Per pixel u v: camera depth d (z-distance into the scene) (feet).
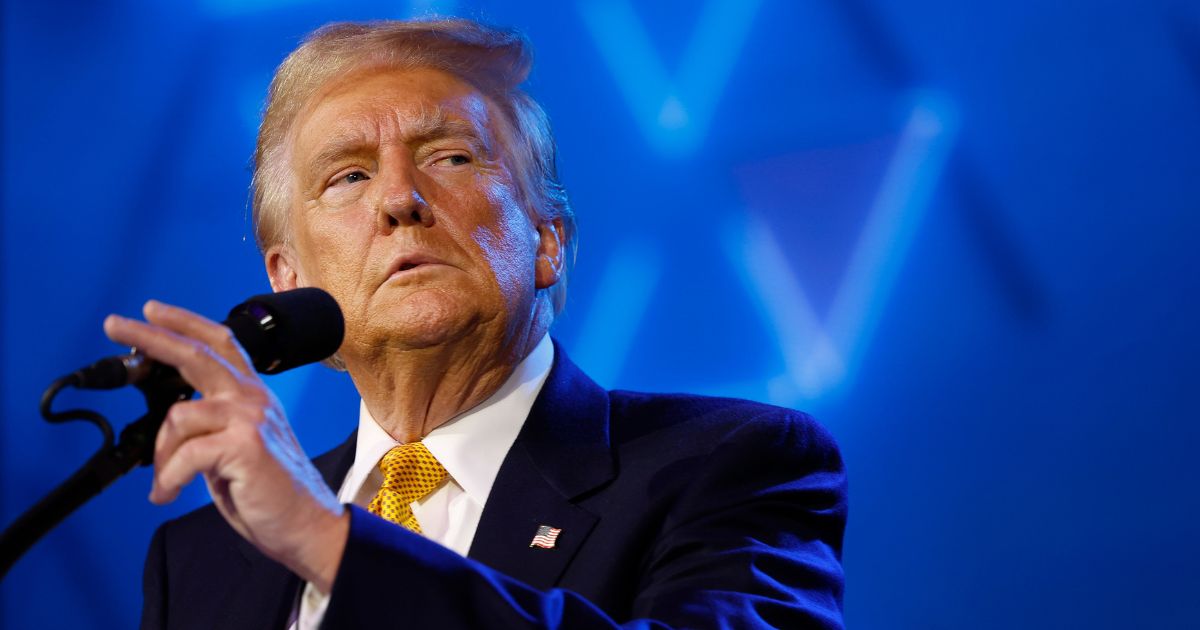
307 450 41.47
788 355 38.93
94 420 11.53
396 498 18.49
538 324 20.17
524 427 18.79
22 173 45.14
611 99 41.57
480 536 17.40
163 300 44.14
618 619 16.60
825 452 18.80
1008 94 38.32
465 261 18.66
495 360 19.08
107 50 45.55
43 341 44.45
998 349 37.37
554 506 17.61
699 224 40.27
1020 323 37.35
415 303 18.21
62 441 43.96
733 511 17.17
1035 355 37.04
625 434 18.90
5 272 44.70
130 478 42.80
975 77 38.65
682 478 17.57
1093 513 35.86
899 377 38.04
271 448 12.12
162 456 11.76
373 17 43.65
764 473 17.80
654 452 18.24
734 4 41.04
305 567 12.61
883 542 37.37
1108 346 36.50
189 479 11.79
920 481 37.37
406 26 20.76
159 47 45.39
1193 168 36.50
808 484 18.11
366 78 19.92
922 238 38.47
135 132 45.06
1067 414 36.55
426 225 18.63
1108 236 36.96
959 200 38.32
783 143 40.01
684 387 39.52
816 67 40.09
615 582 16.78
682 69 41.24
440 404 19.12
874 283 38.65
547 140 21.44
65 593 42.50
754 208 39.93
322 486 12.85
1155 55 37.19
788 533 17.26
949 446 37.32
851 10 39.99
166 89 45.14
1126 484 35.73
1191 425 35.53
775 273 39.45
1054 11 38.17
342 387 41.78
